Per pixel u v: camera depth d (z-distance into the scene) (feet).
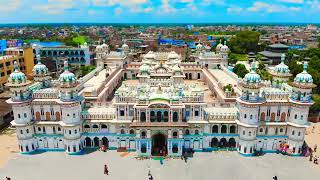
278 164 252.42
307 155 267.18
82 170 242.99
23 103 263.90
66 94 263.29
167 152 268.62
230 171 242.17
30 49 533.55
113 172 240.12
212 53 510.99
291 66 491.31
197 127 271.28
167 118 264.72
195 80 507.30
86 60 644.27
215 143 279.90
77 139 268.21
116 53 513.04
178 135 262.06
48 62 574.15
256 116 261.24
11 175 236.22
